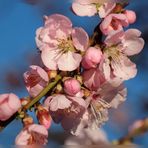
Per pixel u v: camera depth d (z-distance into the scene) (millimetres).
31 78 445
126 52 464
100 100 469
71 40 455
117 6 455
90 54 437
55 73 441
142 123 482
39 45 459
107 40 443
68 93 444
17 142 435
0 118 433
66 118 464
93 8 456
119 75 459
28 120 436
